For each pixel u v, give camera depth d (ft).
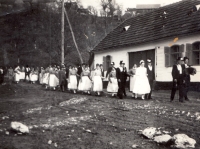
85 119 25.96
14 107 34.47
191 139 17.62
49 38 120.06
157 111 29.76
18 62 124.57
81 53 113.60
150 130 19.69
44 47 122.31
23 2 81.82
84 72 51.96
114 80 46.42
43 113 29.71
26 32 117.80
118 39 77.66
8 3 70.95
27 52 124.26
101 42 85.81
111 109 31.86
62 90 60.85
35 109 32.71
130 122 24.38
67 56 114.11
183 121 24.40
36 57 122.72
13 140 18.28
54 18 119.24
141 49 66.59
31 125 23.32
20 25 115.24
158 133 19.43
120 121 24.88
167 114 27.89
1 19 106.32
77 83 62.08
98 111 30.55
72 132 20.85
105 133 20.62
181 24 56.85
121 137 19.54
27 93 52.70
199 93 48.26
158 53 60.75
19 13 105.09
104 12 121.29
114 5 119.65
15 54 123.65
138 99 41.63
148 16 74.33
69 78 56.39
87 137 19.45
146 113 28.71
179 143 17.26
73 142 18.15
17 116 27.94
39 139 18.71
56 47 119.03
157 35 61.31
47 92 55.52
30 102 39.42
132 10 110.63
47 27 118.93
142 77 41.52
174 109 30.94
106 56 80.53
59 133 20.48
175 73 37.58
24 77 103.96
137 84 41.70
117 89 46.50
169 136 18.19
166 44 58.49
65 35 116.98
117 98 43.29
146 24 71.15
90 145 17.53
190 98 42.09
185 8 61.98
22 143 17.63
